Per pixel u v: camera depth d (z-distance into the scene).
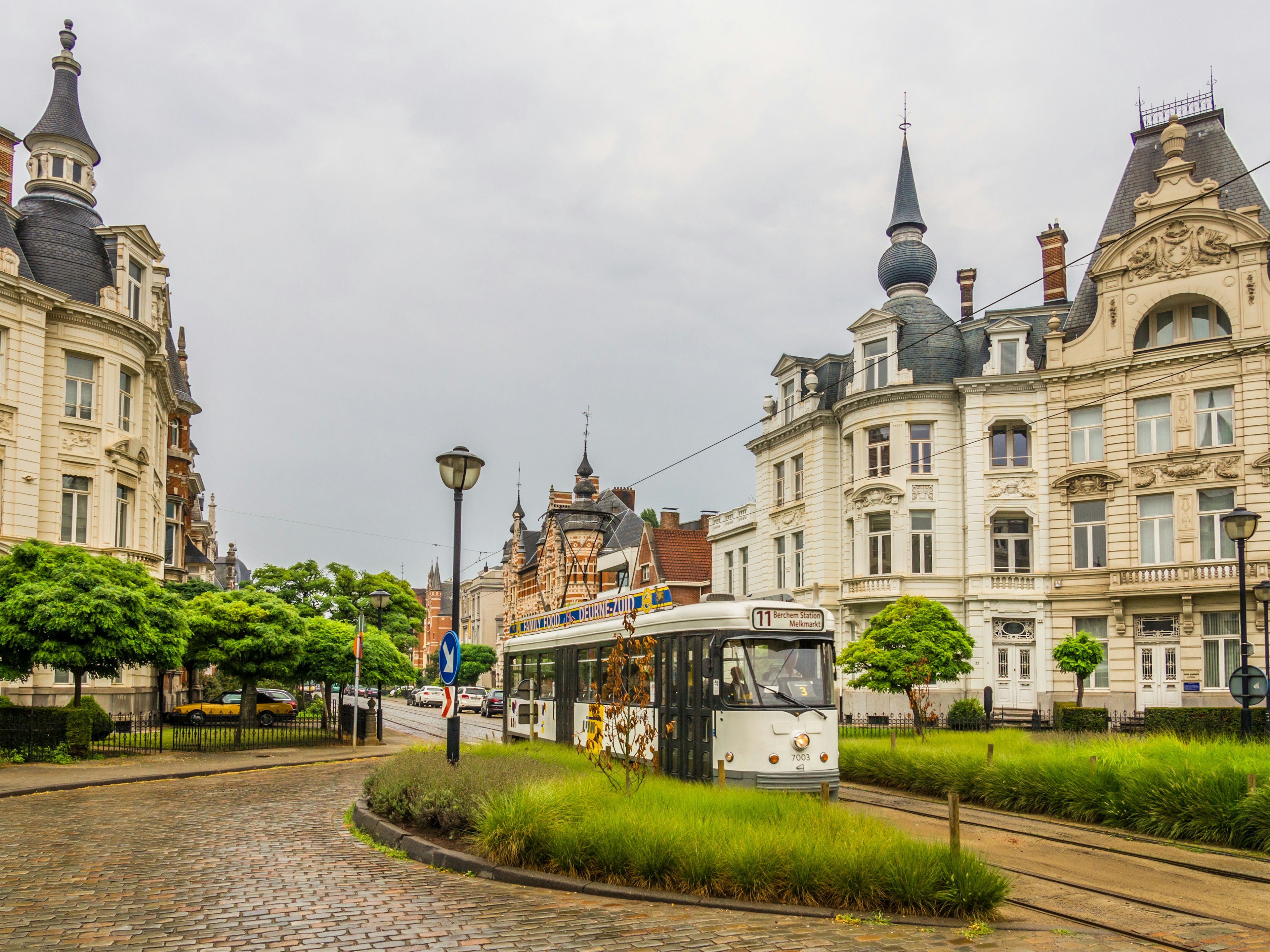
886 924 8.37
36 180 34.56
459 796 12.08
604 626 19.80
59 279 32.53
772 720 14.63
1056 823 14.75
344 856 11.40
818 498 40.78
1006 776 16.39
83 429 32.22
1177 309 33.81
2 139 34.25
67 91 35.69
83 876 10.16
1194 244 33.09
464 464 14.83
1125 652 33.31
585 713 20.28
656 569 54.75
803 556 42.06
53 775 20.36
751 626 15.18
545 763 15.09
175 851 11.76
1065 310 37.97
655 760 13.64
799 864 8.99
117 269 33.81
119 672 25.17
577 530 64.50
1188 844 12.83
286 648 31.67
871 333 39.09
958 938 7.98
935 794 17.88
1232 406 32.12
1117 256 34.78
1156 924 8.80
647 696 13.41
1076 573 34.81
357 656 30.81
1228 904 9.59
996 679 35.75
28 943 7.61
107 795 17.91
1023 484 36.16
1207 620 31.66
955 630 26.81
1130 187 37.06
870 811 16.23
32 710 23.22
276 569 50.06
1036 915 9.02
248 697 33.62
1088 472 34.72
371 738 33.22
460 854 10.63
